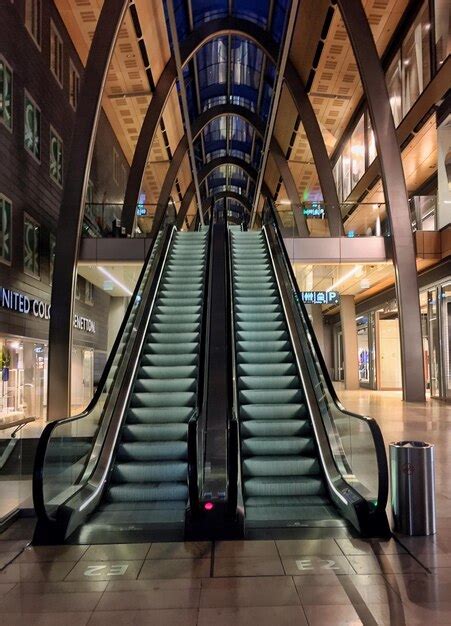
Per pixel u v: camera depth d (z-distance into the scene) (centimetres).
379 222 1716
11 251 1413
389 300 2220
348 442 596
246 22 2419
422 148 1947
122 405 733
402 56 1928
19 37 1476
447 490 588
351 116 2536
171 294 1145
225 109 3092
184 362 891
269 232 1444
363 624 316
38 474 473
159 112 2159
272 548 443
